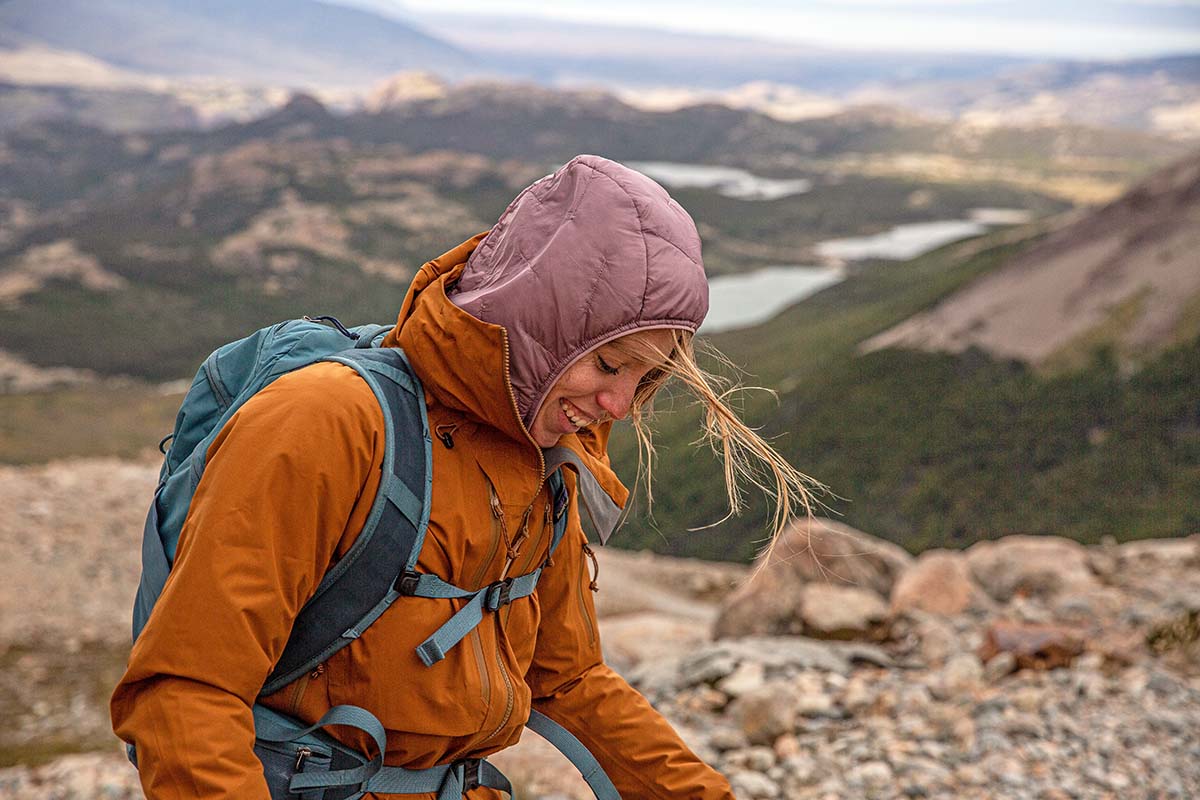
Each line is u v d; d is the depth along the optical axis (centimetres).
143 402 16575
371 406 126
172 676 116
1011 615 762
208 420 139
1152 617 695
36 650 1395
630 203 133
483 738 140
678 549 7375
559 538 148
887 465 10612
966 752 455
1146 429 10288
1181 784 420
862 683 572
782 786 439
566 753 165
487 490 135
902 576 816
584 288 129
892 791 420
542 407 137
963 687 544
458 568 132
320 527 122
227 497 118
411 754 135
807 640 695
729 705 562
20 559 1594
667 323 131
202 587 116
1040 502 9512
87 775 580
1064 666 589
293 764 129
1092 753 450
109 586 1596
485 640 139
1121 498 9275
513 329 130
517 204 140
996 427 10906
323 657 129
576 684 168
